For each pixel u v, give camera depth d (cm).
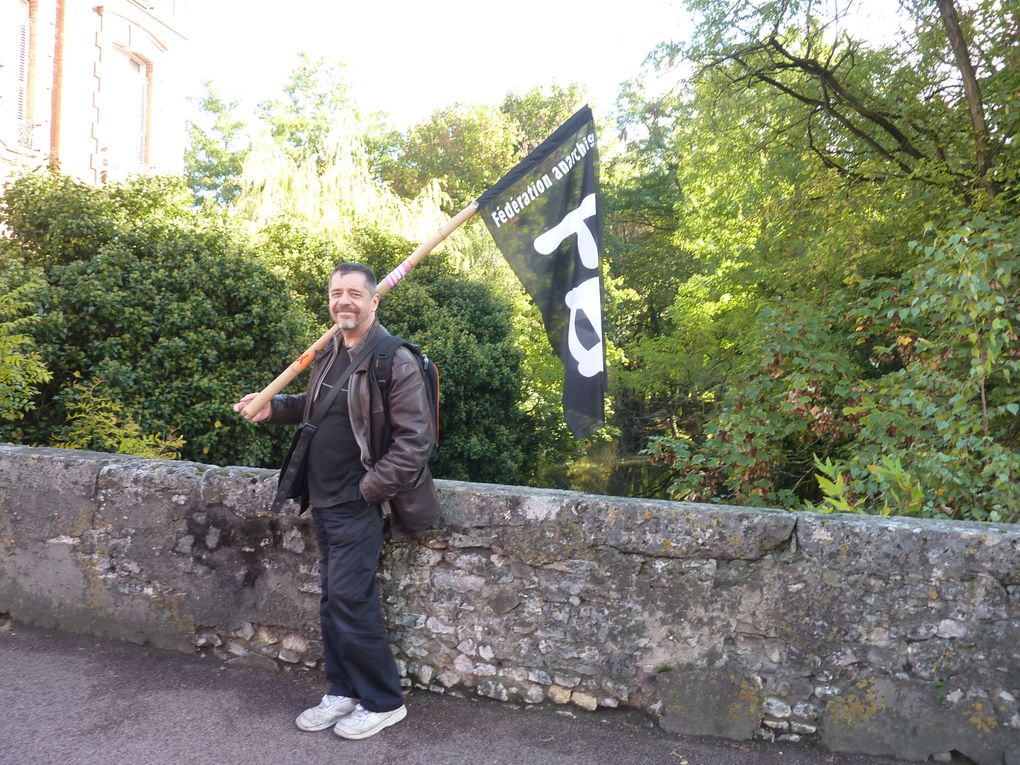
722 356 1661
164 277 1015
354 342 279
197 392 1009
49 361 873
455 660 307
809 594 278
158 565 334
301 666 321
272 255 1353
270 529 323
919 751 270
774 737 280
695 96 1294
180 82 1995
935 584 269
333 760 263
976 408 481
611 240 2867
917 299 538
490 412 1662
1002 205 837
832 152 1177
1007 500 408
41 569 346
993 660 265
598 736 283
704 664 284
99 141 1727
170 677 313
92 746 263
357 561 276
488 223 317
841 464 543
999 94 933
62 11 1619
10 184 1116
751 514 282
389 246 1697
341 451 276
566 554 295
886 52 1109
